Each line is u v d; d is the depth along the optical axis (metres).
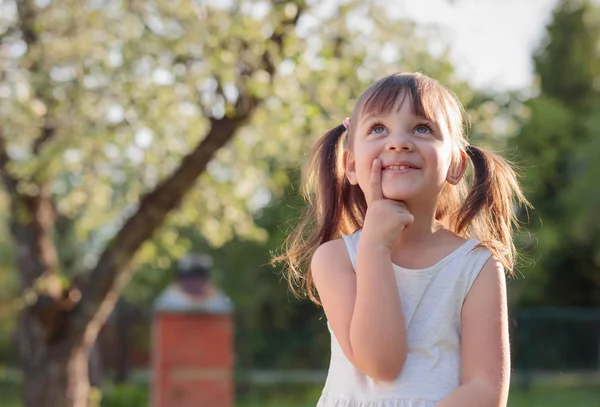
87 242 16.92
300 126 8.59
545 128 26.34
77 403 9.62
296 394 20.98
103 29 8.95
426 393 1.96
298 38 7.99
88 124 9.02
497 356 1.99
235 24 7.83
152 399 12.18
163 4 8.32
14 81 8.90
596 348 19.27
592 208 24.42
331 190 2.42
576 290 27.72
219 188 11.02
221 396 12.23
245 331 21.41
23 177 9.34
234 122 8.77
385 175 2.03
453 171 2.16
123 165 10.33
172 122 9.55
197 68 8.54
